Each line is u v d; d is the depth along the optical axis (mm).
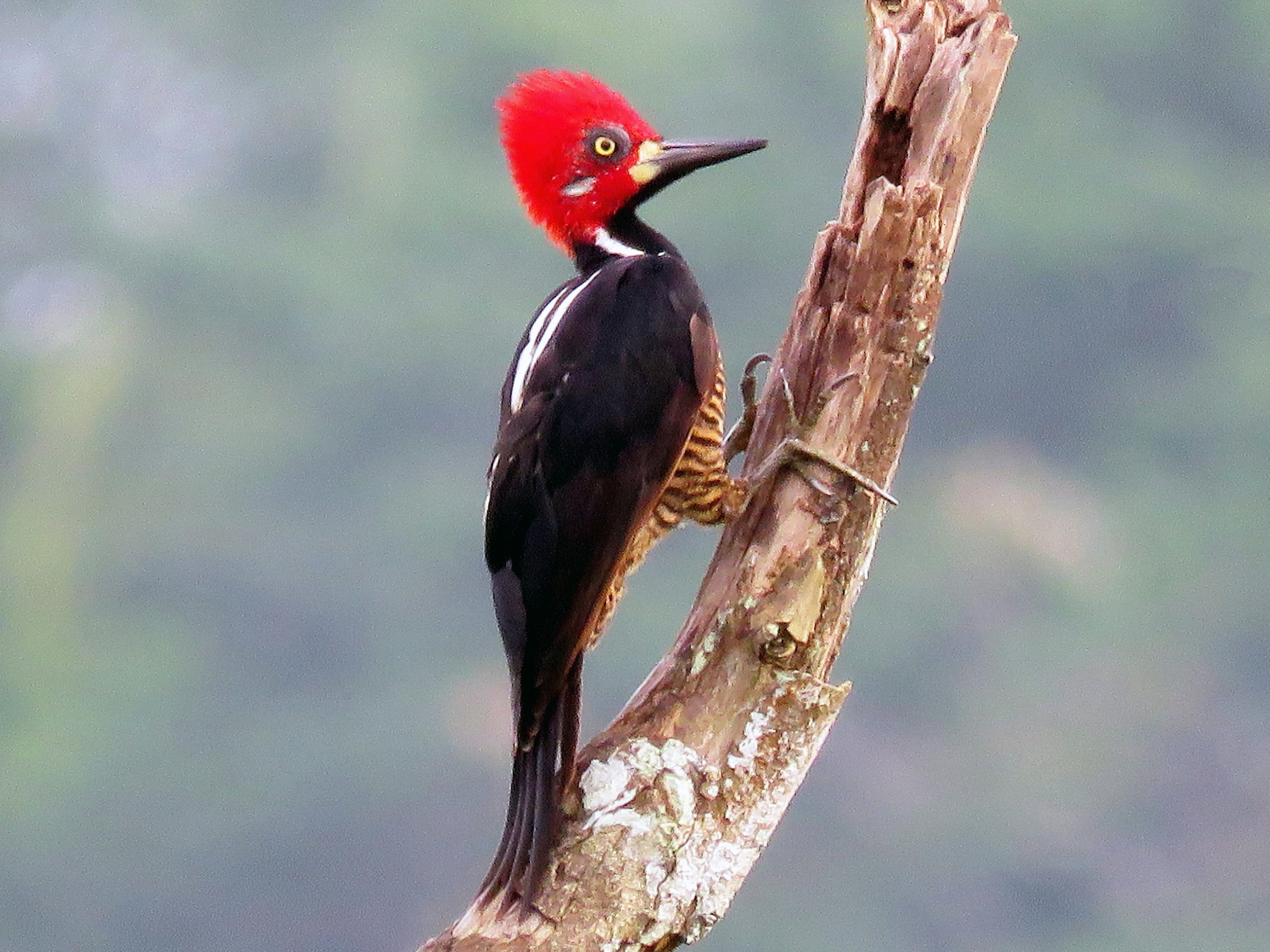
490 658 27094
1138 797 23359
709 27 31391
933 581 25203
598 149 7953
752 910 22078
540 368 7125
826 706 6531
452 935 6270
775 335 28312
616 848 6289
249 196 36312
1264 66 28484
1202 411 26344
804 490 6766
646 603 23688
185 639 27672
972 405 26812
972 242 26750
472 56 32188
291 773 25219
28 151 36062
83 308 33750
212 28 36469
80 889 24750
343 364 30438
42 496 30484
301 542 29000
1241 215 27219
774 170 29562
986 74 6738
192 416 31141
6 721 26500
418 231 31359
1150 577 25594
